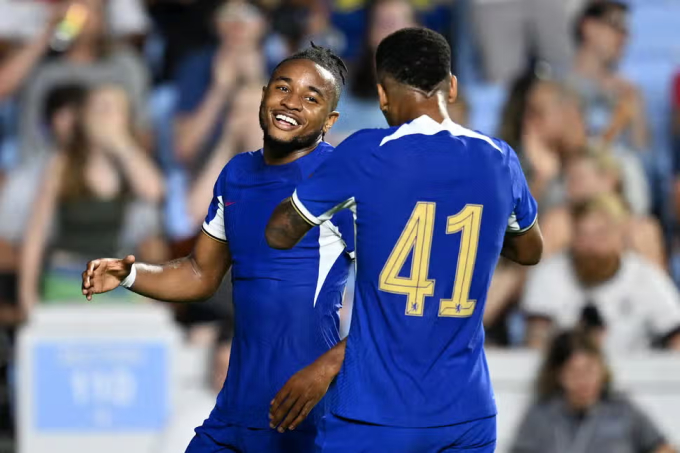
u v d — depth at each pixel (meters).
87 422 21.84
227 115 27.97
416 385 11.41
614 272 23.94
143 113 27.94
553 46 30.30
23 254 25.30
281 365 12.68
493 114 29.80
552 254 24.62
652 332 23.98
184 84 28.58
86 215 25.69
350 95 27.77
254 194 12.82
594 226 24.00
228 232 12.98
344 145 11.63
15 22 29.92
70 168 26.00
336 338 12.92
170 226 26.91
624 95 29.06
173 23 30.16
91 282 12.59
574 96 26.91
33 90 27.98
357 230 11.62
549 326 23.89
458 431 11.49
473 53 31.03
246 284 12.83
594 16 29.20
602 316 23.81
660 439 21.83
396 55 11.80
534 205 12.10
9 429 24.08
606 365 21.95
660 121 30.53
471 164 11.47
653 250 25.67
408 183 11.38
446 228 11.41
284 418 11.86
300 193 11.59
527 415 22.11
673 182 28.08
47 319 22.11
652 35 33.47
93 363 21.88
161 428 21.86
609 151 26.61
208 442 13.09
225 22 28.11
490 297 24.81
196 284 13.33
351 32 30.72
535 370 22.30
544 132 26.66
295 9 29.88
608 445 21.72
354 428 11.48
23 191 26.28
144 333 21.98
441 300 11.45
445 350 11.51
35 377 21.77
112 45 28.91
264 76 28.88
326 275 12.71
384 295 11.46
